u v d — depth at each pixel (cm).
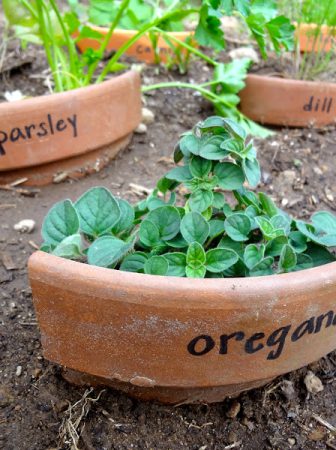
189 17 52
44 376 23
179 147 23
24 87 44
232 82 42
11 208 34
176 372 19
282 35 32
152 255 21
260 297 18
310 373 24
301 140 43
